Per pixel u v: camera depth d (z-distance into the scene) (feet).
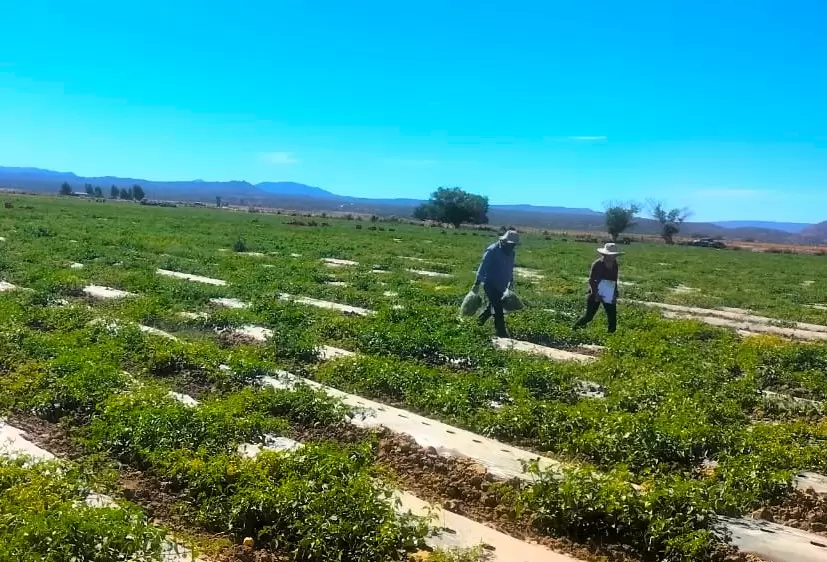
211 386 39.81
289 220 272.10
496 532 25.30
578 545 25.21
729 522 26.43
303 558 22.39
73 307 54.13
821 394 46.44
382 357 46.65
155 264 89.35
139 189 485.56
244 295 68.28
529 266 131.54
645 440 32.40
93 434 29.96
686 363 49.11
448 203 329.31
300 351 46.85
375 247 148.97
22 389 35.01
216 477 25.35
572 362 49.44
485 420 36.47
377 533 22.44
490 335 56.44
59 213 191.01
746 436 34.30
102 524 19.69
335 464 25.52
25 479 23.75
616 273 61.05
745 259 208.03
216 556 22.17
